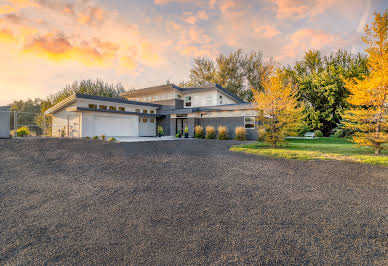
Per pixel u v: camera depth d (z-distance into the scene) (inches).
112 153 323.0
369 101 347.3
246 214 114.3
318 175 202.2
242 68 1289.4
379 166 241.4
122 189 157.8
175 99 856.9
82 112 621.3
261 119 452.4
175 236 90.4
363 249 81.0
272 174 206.2
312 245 83.6
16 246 82.7
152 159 280.5
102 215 112.6
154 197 141.2
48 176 193.2
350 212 117.7
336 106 873.5
